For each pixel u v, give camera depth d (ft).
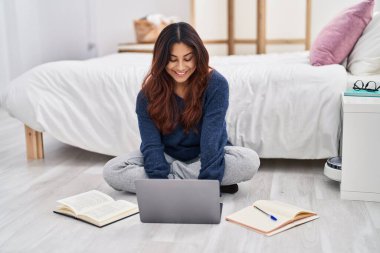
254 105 8.10
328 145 7.89
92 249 5.49
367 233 5.75
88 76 8.77
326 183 7.57
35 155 9.30
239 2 15.34
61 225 6.15
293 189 7.32
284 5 14.96
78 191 7.45
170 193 5.98
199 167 6.90
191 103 6.61
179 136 6.95
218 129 6.57
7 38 14.60
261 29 15.20
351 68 8.67
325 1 14.90
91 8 17.39
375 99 6.86
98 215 6.20
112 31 17.69
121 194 7.26
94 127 8.70
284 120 8.01
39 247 5.57
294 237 5.67
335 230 5.85
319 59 8.82
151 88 6.64
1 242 5.71
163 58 6.35
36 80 8.92
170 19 15.99
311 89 7.95
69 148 10.03
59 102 8.80
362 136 6.63
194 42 6.27
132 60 10.60
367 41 8.53
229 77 8.29
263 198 6.97
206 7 15.62
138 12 17.34
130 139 8.53
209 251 5.37
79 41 17.47
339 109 7.82
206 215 6.04
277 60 10.19
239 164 6.83
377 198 6.74
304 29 14.94
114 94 8.60
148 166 6.74
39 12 15.94
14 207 6.81
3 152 9.87
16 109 8.89
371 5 8.75
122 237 5.77
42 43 16.17
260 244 5.51
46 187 7.65
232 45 15.61
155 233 5.85
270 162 8.72
